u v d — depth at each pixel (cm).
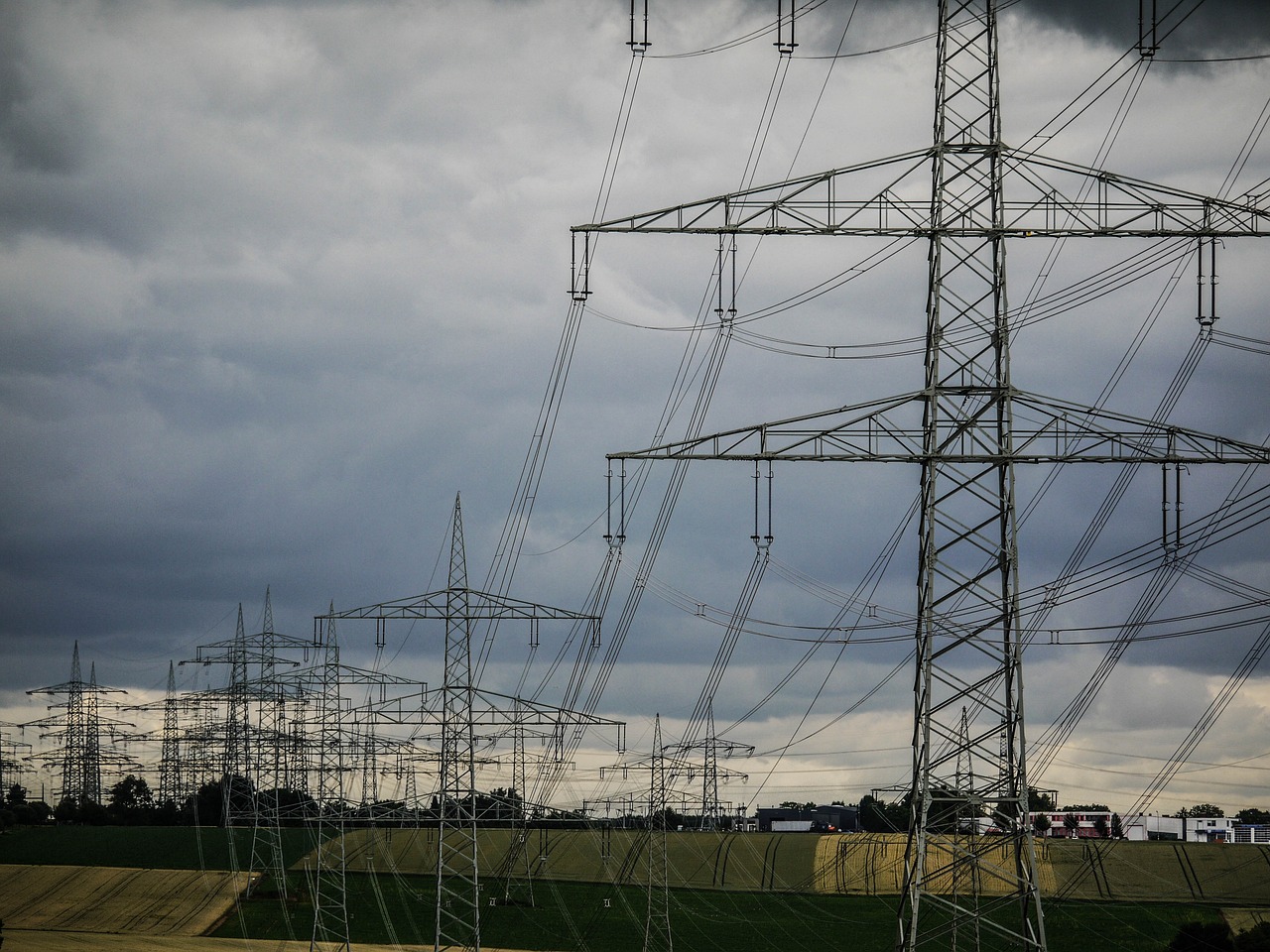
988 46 5456
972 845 5212
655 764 10519
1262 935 9225
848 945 11419
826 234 5306
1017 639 5159
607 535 5491
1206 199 5219
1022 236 5341
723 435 5194
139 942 12350
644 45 5569
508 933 12344
